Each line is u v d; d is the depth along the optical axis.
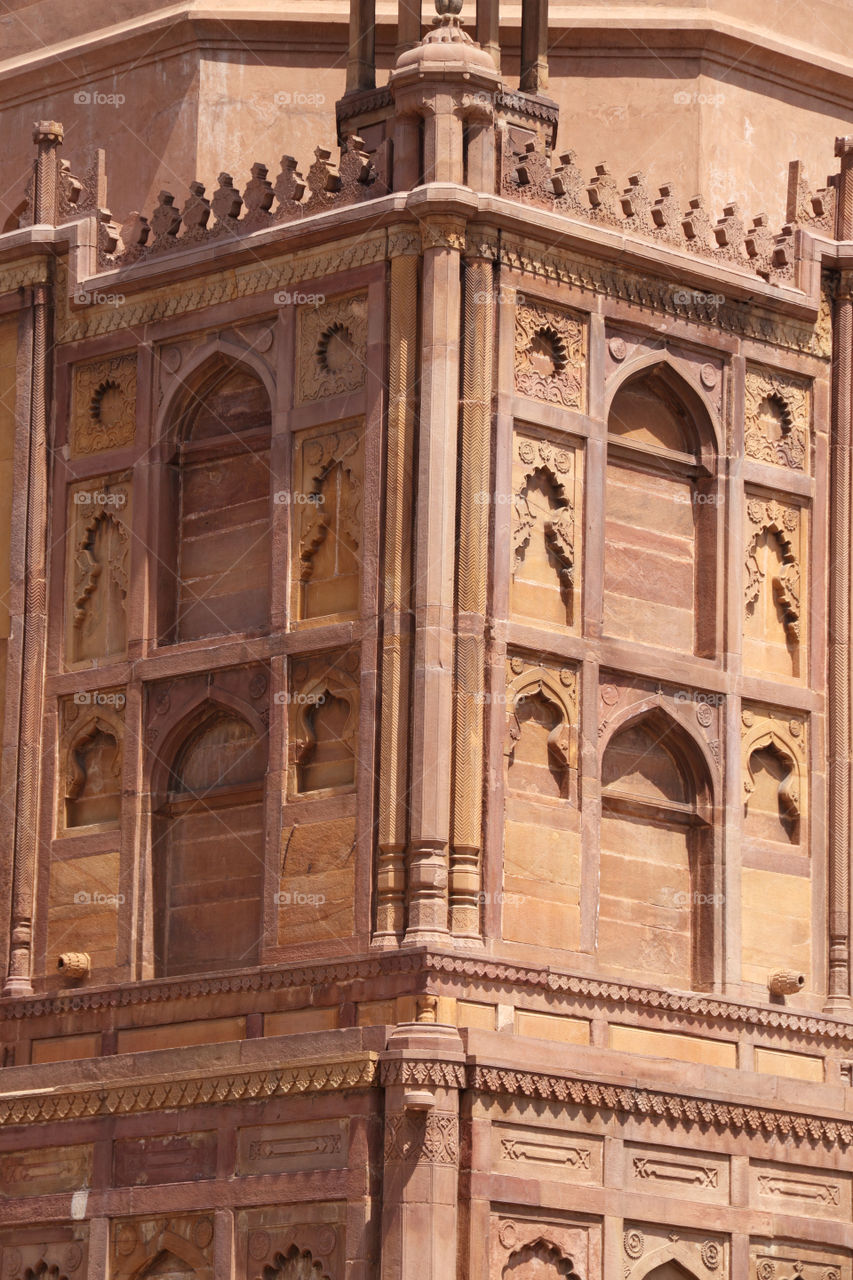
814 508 45.25
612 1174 40.72
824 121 53.44
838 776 44.72
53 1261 42.72
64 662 45.22
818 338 45.69
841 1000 44.12
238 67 52.31
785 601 44.81
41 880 44.75
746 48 52.22
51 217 46.59
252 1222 40.53
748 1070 42.72
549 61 52.12
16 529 45.84
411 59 42.00
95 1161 42.38
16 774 45.12
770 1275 42.25
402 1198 38.88
